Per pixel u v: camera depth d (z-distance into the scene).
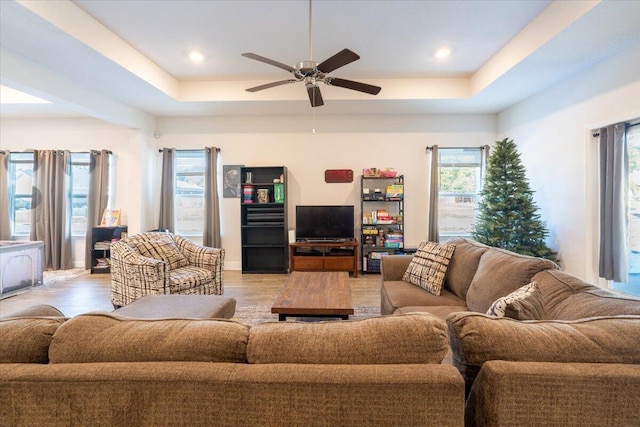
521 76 3.76
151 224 5.49
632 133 3.20
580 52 3.15
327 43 3.50
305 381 0.85
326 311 2.26
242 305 3.68
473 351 0.94
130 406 0.87
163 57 3.85
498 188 4.22
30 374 0.88
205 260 3.61
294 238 5.26
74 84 3.85
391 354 0.90
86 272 5.25
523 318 1.26
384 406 0.84
